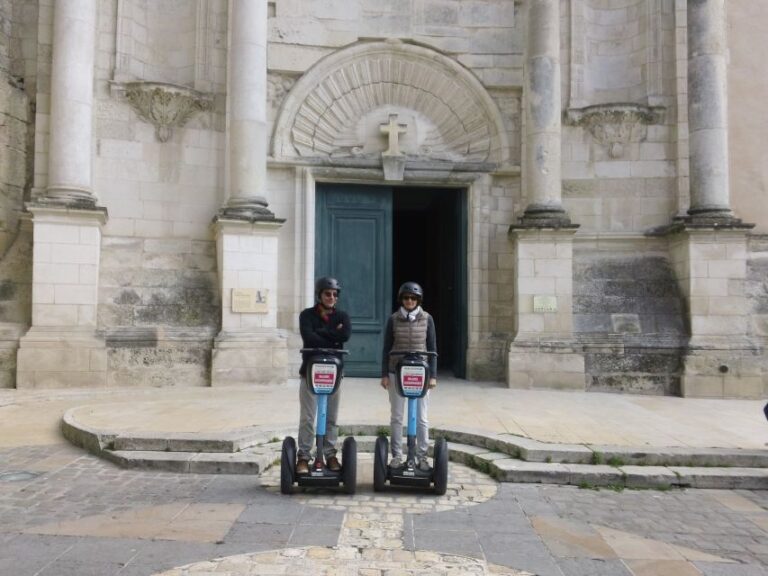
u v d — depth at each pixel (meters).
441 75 12.13
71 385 9.61
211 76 11.52
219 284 10.88
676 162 11.78
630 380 10.46
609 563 3.80
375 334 11.93
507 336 11.77
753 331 10.54
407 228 18.59
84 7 10.38
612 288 11.23
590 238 11.73
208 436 6.11
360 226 11.98
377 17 12.03
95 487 5.14
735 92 11.80
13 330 9.73
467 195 12.06
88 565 3.57
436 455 5.07
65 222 9.83
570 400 9.27
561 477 5.60
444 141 12.23
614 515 4.76
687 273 10.72
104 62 11.07
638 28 12.17
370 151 12.01
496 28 12.20
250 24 10.83
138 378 10.03
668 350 10.48
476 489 5.36
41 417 7.70
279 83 11.80
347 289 11.89
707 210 10.77
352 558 3.78
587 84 12.22
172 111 11.13
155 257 11.02
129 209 11.02
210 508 4.65
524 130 11.86
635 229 11.85
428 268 15.63
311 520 4.43
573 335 10.71
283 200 11.66
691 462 5.86
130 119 11.12
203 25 11.53
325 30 11.90
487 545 4.05
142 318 10.39
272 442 6.46
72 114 10.17
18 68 10.88
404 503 4.90
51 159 10.12
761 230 11.63
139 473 5.58
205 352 10.34
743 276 10.43
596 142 12.02
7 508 4.58
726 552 4.02
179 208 11.27
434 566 3.69
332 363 4.90
